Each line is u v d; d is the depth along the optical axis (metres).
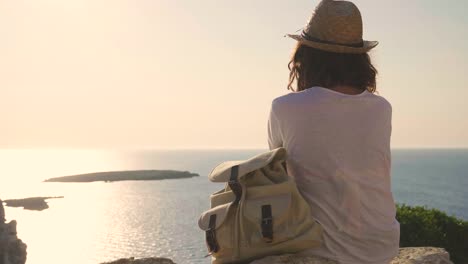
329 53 3.90
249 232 3.66
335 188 3.79
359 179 3.80
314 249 3.78
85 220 138.88
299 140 3.83
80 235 115.50
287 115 3.85
